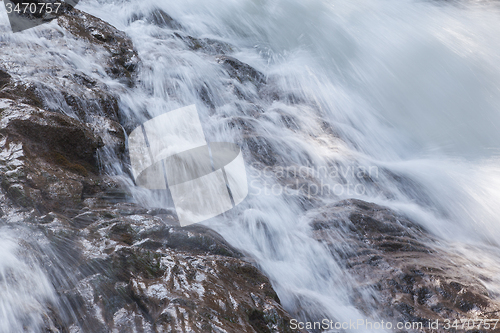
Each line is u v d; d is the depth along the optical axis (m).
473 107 10.65
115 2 11.82
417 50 12.18
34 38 7.45
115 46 8.64
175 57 9.40
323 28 13.05
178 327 2.67
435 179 7.71
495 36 13.02
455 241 6.02
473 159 8.88
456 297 4.12
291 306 4.01
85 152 4.82
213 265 3.52
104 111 6.09
